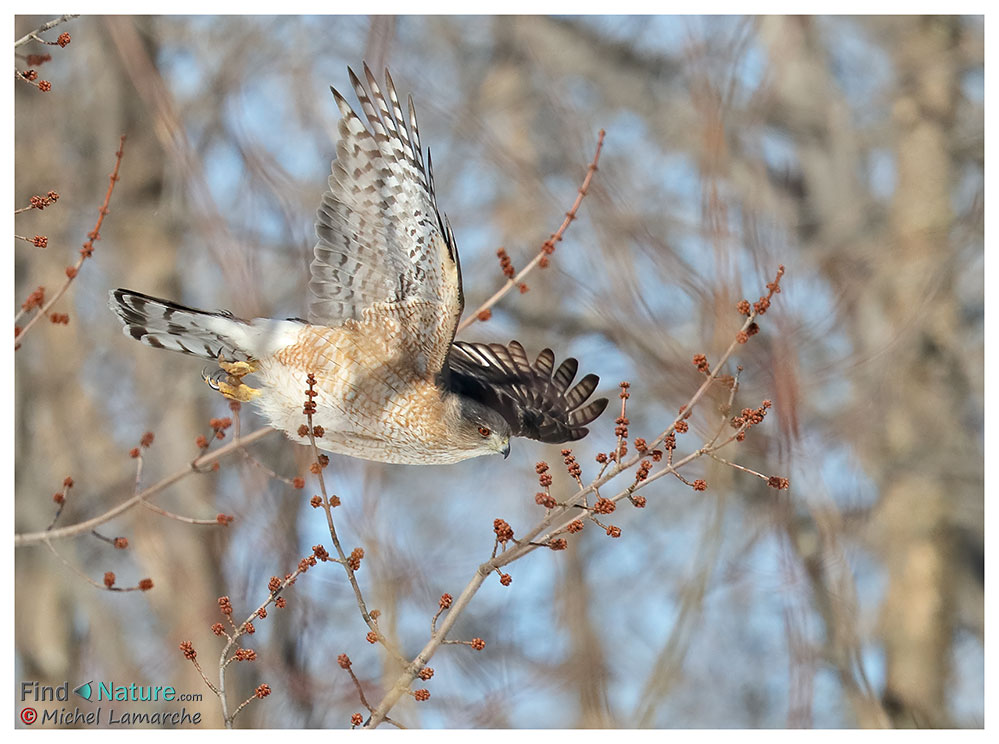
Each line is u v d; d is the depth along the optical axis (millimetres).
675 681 15570
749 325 7418
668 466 7305
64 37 7922
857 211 17812
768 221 15977
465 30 19141
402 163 8422
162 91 14367
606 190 16031
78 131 16375
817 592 14516
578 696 14258
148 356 15391
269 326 8945
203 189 13898
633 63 19125
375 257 8633
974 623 16781
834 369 16031
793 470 14195
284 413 8992
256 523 13930
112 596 14602
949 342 16734
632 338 15062
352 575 7457
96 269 15828
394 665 13094
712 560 14586
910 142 17828
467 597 7488
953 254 16953
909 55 18250
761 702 16094
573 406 10672
